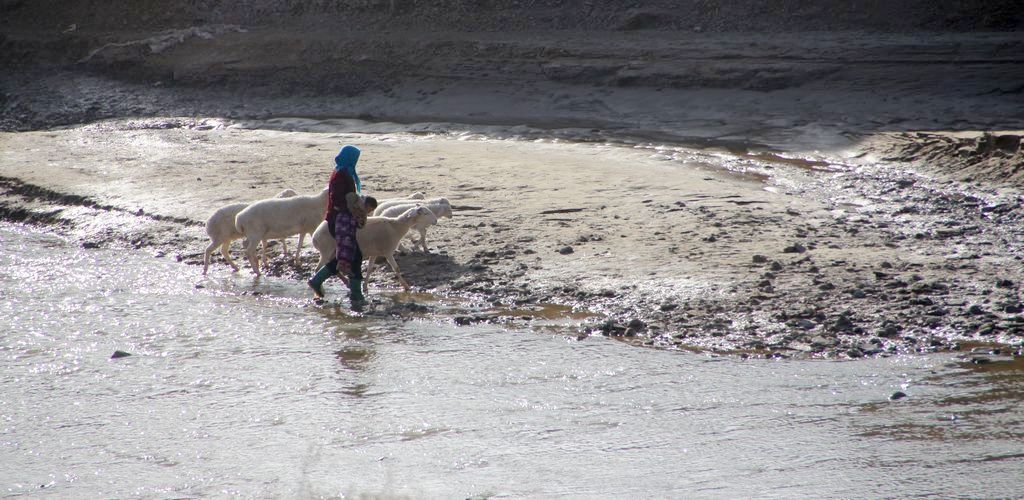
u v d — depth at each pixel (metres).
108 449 22.20
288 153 77.94
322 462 21.02
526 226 47.78
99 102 135.75
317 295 37.38
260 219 41.31
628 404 24.23
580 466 20.30
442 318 33.81
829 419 22.41
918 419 22.05
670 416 23.20
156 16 165.25
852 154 75.31
